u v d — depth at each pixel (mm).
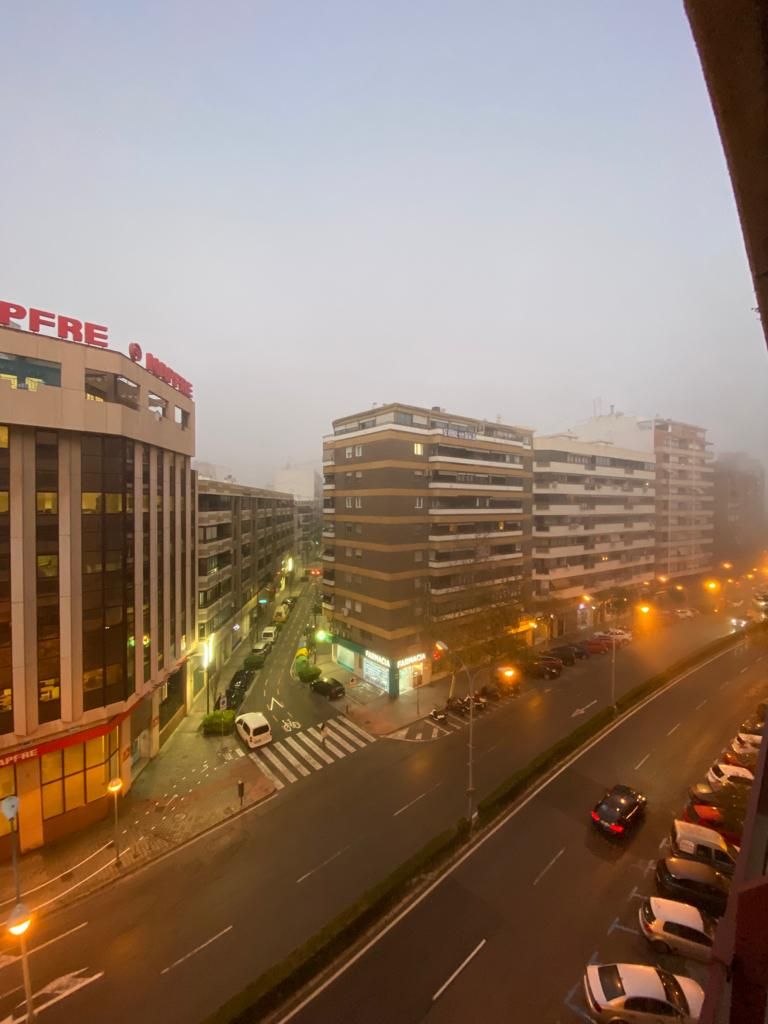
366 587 39562
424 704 36000
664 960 15797
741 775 24516
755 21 1815
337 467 42406
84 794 22922
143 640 25844
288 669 44344
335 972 15398
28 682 20750
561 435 60250
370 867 19969
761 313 3113
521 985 14992
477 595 41500
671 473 69750
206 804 24484
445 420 42000
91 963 16109
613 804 22078
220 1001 14781
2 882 19641
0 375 20344
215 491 45719
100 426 22453
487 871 19469
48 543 21281
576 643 49750
